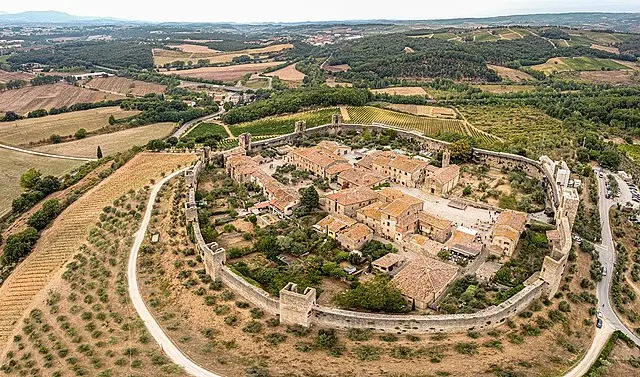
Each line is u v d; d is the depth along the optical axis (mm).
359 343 85375
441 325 87562
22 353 95375
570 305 101938
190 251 116625
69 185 190000
